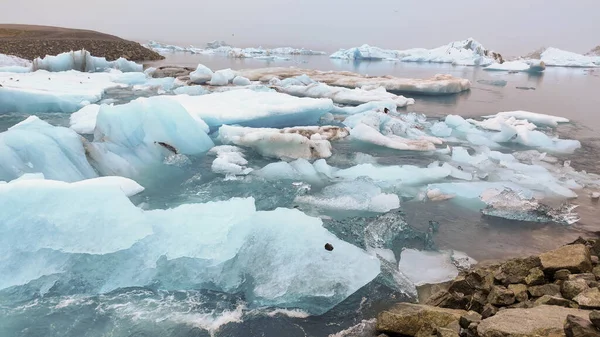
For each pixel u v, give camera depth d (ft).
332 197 20.81
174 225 14.60
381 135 32.24
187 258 13.80
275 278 13.35
